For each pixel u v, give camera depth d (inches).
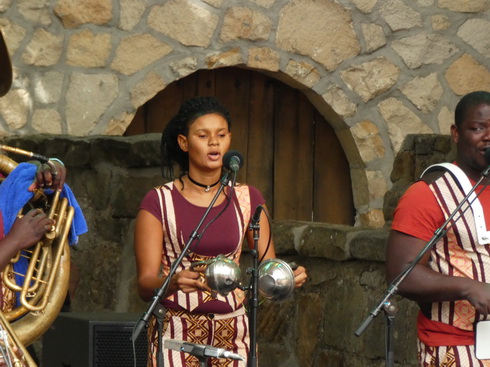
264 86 684.1
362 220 684.7
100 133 615.5
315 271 485.1
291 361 491.8
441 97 686.5
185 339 341.1
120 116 619.8
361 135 674.2
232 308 343.9
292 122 689.6
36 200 328.5
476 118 321.7
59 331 444.5
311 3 660.1
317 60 663.1
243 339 347.3
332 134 697.0
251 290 323.0
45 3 603.2
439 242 319.3
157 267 345.1
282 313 500.4
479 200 317.1
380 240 434.9
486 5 692.1
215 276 317.7
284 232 504.4
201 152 350.9
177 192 351.9
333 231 468.8
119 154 532.4
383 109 677.9
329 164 696.4
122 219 532.4
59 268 319.6
